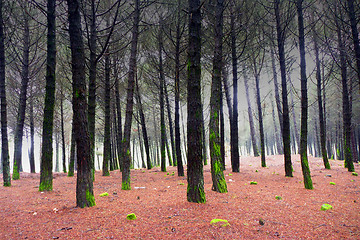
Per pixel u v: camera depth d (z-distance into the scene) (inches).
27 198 213.8
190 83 186.5
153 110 882.8
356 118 862.5
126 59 501.4
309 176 251.6
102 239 110.7
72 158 457.7
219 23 253.8
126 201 193.8
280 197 197.9
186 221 136.0
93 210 162.4
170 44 480.7
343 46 317.7
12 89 518.3
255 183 289.0
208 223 132.4
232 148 447.5
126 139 273.0
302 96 269.4
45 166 257.9
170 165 760.3
